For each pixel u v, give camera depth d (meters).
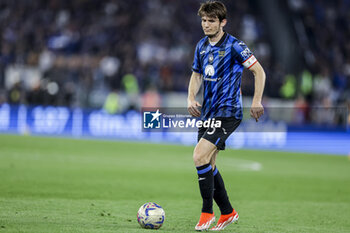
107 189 33.47
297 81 106.69
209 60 20.05
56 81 93.31
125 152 62.84
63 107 86.50
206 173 19.78
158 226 19.83
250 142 82.38
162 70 98.19
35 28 108.50
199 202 30.03
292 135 85.00
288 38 113.06
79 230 18.59
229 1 112.00
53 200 27.59
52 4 111.75
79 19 109.94
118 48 105.12
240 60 19.83
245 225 23.08
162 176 42.47
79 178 38.22
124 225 20.80
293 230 22.19
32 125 86.38
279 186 39.69
